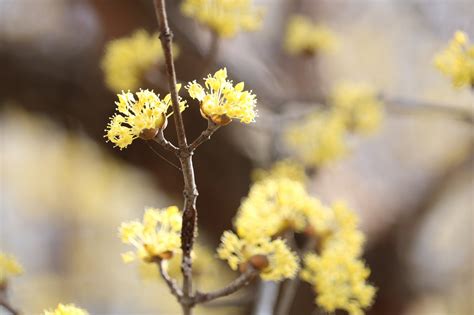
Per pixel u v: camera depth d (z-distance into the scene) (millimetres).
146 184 1069
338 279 600
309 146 844
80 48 951
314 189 975
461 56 621
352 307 599
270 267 553
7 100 977
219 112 519
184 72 863
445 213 1306
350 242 618
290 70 1202
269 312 664
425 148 1326
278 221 603
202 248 710
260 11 688
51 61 951
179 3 878
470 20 1112
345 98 858
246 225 562
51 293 1305
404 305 1072
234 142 964
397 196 1146
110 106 958
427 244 1204
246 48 1140
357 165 1205
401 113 878
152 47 733
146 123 519
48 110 982
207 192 974
